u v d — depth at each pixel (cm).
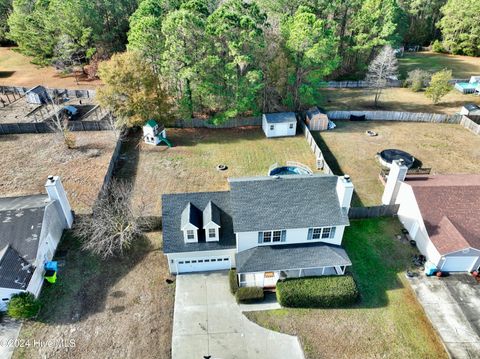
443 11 8375
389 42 6278
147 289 2536
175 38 4216
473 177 3203
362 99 5972
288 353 2136
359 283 2589
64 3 6162
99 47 6675
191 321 2320
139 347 2162
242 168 3988
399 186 3133
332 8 5900
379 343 2194
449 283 2584
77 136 4603
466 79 6531
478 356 2119
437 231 2712
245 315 2362
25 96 5788
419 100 5900
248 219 2505
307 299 2369
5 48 8300
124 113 4397
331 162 4138
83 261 2731
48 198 2847
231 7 4769
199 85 4494
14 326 2261
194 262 2642
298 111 5238
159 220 3002
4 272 2253
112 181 3681
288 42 4650
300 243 2627
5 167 3912
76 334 2225
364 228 3102
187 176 3831
